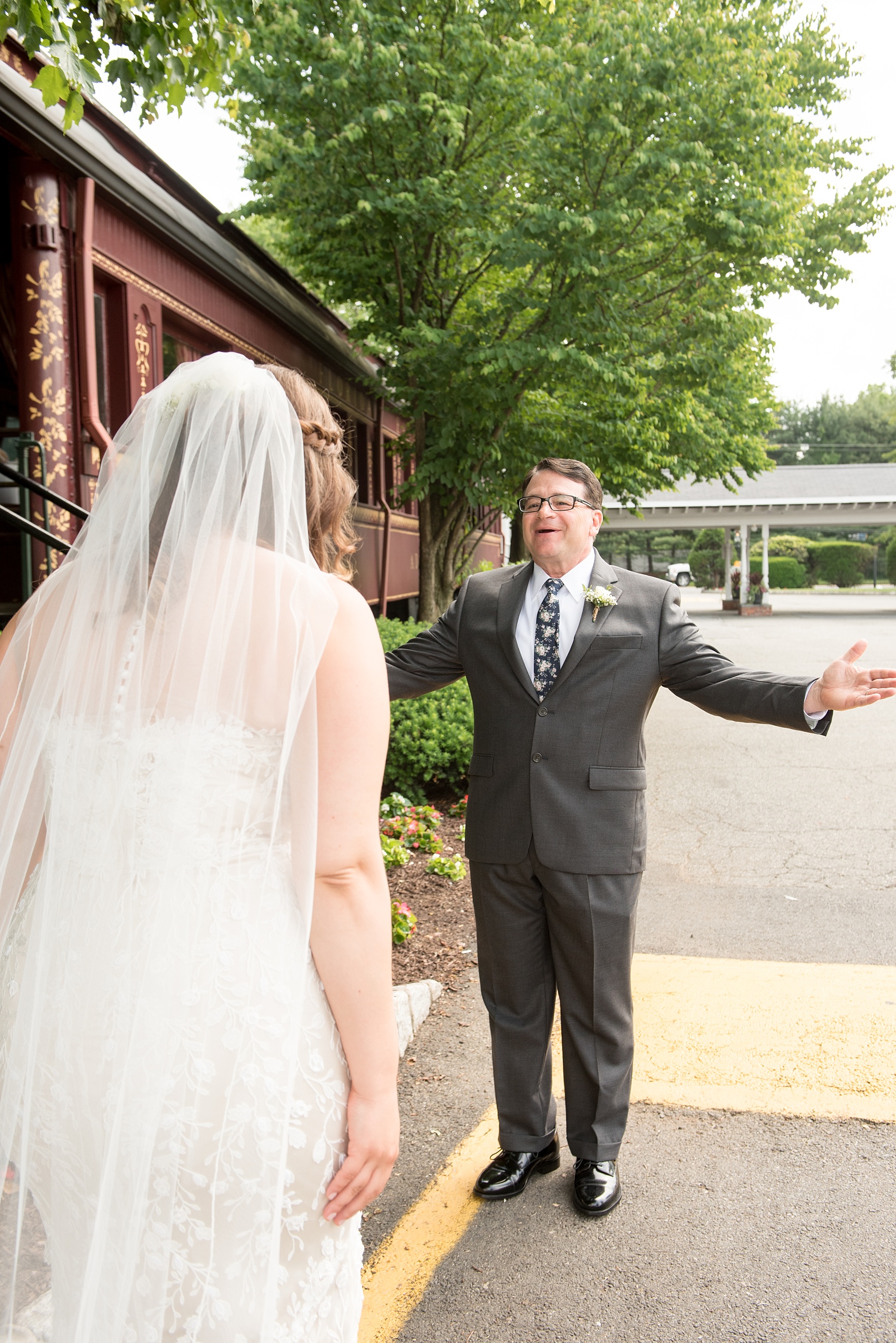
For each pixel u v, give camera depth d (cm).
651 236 920
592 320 889
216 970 122
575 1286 227
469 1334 212
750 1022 359
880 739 951
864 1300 220
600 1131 255
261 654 129
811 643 1914
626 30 825
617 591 260
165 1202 119
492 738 262
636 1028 357
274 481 137
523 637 262
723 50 847
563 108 827
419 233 948
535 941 262
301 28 854
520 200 926
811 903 493
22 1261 130
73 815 130
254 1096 121
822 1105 302
